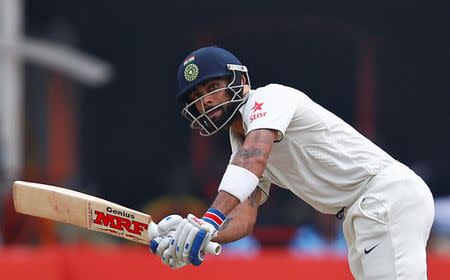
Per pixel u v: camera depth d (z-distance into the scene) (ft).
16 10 132.87
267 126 51.88
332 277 87.30
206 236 49.01
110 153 179.11
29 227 118.21
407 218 54.85
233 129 56.49
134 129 180.34
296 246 127.03
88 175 175.01
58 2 171.53
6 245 117.50
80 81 158.81
